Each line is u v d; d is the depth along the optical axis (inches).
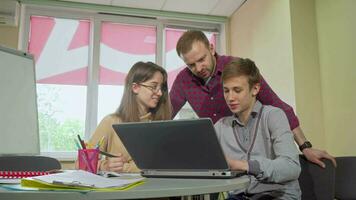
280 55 103.0
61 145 123.0
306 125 94.1
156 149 40.8
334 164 56.0
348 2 86.7
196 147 38.4
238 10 133.6
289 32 98.6
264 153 53.2
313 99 95.9
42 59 126.8
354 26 84.5
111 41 134.8
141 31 139.1
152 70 64.6
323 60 96.1
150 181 36.4
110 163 48.2
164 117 65.7
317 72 97.6
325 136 94.5
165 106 66.4
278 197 49.3
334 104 91.2
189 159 39.9
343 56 88.0
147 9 133.6
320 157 56.4
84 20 133.1
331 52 92.9
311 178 55.6
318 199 54.6
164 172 42.2
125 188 29.4
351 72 85.1
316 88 96.7
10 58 45.8
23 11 125.3
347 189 66.3
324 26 96.1
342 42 88.5
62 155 120.4
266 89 65.4
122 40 136.1
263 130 54.0
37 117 48.8
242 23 130.0
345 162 68.2
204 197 37.9
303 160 57.2
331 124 92.2
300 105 94.7
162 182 35.4
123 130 41.1
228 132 57.8
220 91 73.4
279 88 103.2
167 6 131.3
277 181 45.2
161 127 38.3
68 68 128.7
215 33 144.1
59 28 130.8
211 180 37.7
